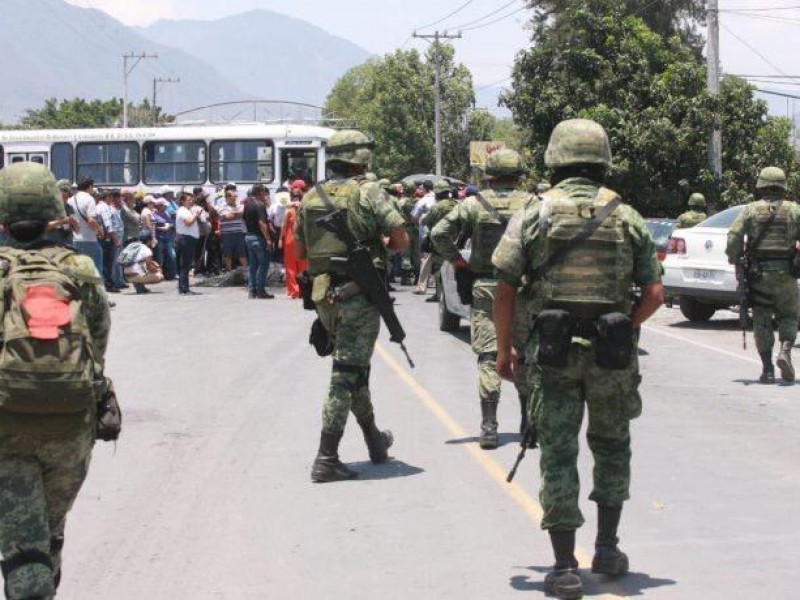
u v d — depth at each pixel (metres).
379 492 7.43
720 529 6.57
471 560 6.02
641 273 5.31
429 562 5.99
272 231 25.05
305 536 6.48
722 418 10.09
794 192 37.12
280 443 8.94
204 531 6.59
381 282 7.71
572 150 5.32
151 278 22.97
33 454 4.48
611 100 36.81
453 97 98.06
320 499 7.27
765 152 36.75
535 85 37.44
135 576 5.81
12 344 4.39
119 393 11.23
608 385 5.23
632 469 8.09
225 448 8.77
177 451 8.66
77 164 33.94
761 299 12.04
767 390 11.73
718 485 7.62
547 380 5.26
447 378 12.29
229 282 25.22
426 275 22.95
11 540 4.42
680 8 48.19
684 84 36.50
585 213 5.23
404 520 6.78
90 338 4.59
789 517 6.83
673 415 10.23
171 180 33.34
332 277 7.68
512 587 5.58
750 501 7.20
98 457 8.47
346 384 7.70
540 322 5.18
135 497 7.35
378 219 7.64
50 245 4.69
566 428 5.28
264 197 22.02
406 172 97.44
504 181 8.75
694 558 6.02
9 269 4.52
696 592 5.46
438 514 6.91
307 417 9.98
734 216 17.75
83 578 5.78
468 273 8.81
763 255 11.95
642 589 5.50
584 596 5.40
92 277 4.64
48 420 4.44
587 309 5.21
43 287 4.48
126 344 15.03
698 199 21.03
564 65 37.56
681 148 35.00
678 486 7.59
